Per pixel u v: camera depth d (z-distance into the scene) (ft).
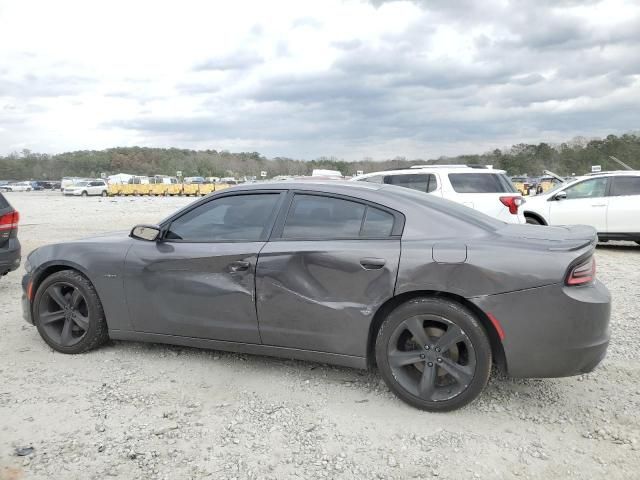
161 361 13.60
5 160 414.00
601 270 26.84
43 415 10.66
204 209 13.09
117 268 13.29
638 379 12.55
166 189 177.47
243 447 9.53
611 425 10.33
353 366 11.48
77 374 12.76
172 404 11.20
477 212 12.66
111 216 70.79
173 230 13.25
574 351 9.99
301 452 9.39
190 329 12.76
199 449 9.46
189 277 12.56
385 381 11.15
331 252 11.28
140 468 8.84
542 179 168.66
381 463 9.06
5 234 20.83
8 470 8.71
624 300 20.04
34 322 14.37
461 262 10.32
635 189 33.91
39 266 14.15
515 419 10.60
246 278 11.97
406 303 10.76
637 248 36.24
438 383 10.96
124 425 10.28
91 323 13.76
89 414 10.72
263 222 12.39
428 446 9.58
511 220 28.12
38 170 417.28
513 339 10.15
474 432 10.08
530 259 10.10
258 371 12.98
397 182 30.89
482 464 9.02
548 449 9.48
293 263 11.57
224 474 8.71
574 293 9.99
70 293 14.14
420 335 10.69
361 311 11.05
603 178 35.04
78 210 84.58
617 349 14.56
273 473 8.75
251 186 12.96
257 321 12.01
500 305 10.13
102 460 9.05
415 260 10.65
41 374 12.76
